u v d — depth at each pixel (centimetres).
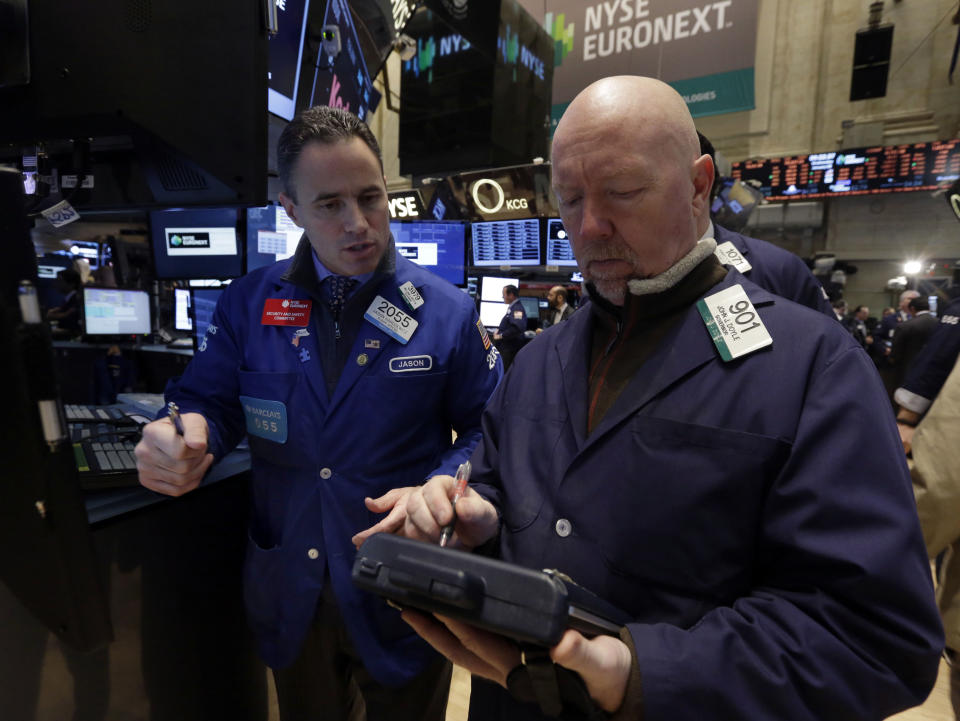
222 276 184
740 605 53
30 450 61
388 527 74
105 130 99
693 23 838
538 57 630
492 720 72
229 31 90
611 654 47
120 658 93
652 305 67
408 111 596
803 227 943
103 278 333
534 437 73
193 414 93
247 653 120
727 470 56
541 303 523
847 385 55
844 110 862
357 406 99
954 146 786
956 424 115
